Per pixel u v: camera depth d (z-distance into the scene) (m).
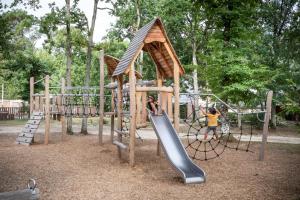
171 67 13.80
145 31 12.72
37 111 19.22
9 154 14.09
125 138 20.22
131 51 13.16
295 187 9.20
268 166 12.30
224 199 8.06
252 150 16.44
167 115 12.87
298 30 20.12
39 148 16.02
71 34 23.14
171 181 9.91
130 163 12.02
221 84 19.78
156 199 8.05
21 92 41.41
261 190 8.87
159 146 14.41
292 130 30.17
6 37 30.45
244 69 18.58
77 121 35.88
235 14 19.42
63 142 18.33
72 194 8.34
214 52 19.53
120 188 9.00
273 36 28.81
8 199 5.56
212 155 14.77
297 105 10.25
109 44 24.83
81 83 45.56
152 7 34.31
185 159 10.91
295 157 14.44
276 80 26.34
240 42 20.39
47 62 47.09
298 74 26.20
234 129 28.41
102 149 15.84
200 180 9.65
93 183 9.48
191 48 39.62
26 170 10.95
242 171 11.35
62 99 18.83
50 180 9.73
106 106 32.91
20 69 39.31
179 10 33.09
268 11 29.56
